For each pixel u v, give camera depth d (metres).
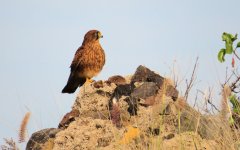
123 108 11.66
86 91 12.59
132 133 10.43
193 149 9.66
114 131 10.59
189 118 10.59
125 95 12.18
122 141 10.32
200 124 10.47
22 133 8.95
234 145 9.37
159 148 9.30
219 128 10.20
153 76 12.80
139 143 10.01
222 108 9.88
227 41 11.35
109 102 12.24
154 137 10.02
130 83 12.42
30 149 11.98
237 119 10.45
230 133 9.73
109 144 10.66
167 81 10.95
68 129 11.28
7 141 9.21
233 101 10.64
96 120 11.30
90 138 10.92
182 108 10.73
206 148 9.70
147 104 11.56
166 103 11.02
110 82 12.94
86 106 12.35
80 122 11.41
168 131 10.68
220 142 9.75
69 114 12.38
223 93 9.88
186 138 9.92
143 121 10.88
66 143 11.03
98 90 12.54
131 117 11.38
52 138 11.66
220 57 11.39
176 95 11.60
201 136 10.36
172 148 9.64
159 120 10.69
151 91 11.86
